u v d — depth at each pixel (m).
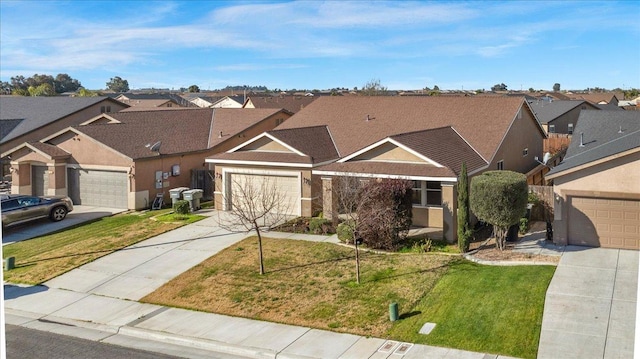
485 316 14.31
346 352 13.16
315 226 23.23
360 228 19.42
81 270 20.14
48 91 92.81
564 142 43.25
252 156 27.39
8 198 26.55
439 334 13.61
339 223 23.36
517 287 15.96
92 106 44.16
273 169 26.75
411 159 23.58
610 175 19.27
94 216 28.25
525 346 12.73
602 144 22.61
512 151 29.38
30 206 26.36
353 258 19.66
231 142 35.03
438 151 24.25
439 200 23.39
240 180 27.75
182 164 31.89
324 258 19.80
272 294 16.97
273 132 27.69
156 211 28.95
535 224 23.28
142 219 27.17
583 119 26.28
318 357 13.00
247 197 22.52
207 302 16.81
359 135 30.00
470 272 17.45
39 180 31.86
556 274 16.86
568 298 15.06
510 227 20.66
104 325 15.64
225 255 20.69
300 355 13.16
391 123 30.52
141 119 34.78
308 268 18.89
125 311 16.53
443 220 21.59
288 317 15.40
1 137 38.62
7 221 25.23
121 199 29.81
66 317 16.34
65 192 31.19
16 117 42.03
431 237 22.03
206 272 19.12
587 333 13.16
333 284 17.34
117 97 89.69
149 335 14.88
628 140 20.97
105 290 18.22
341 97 34.91
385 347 13.26
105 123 33.75
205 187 31.59
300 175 26.08
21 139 38.84
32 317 16.42
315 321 15.01
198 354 13.76
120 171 29.52
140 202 29.45
